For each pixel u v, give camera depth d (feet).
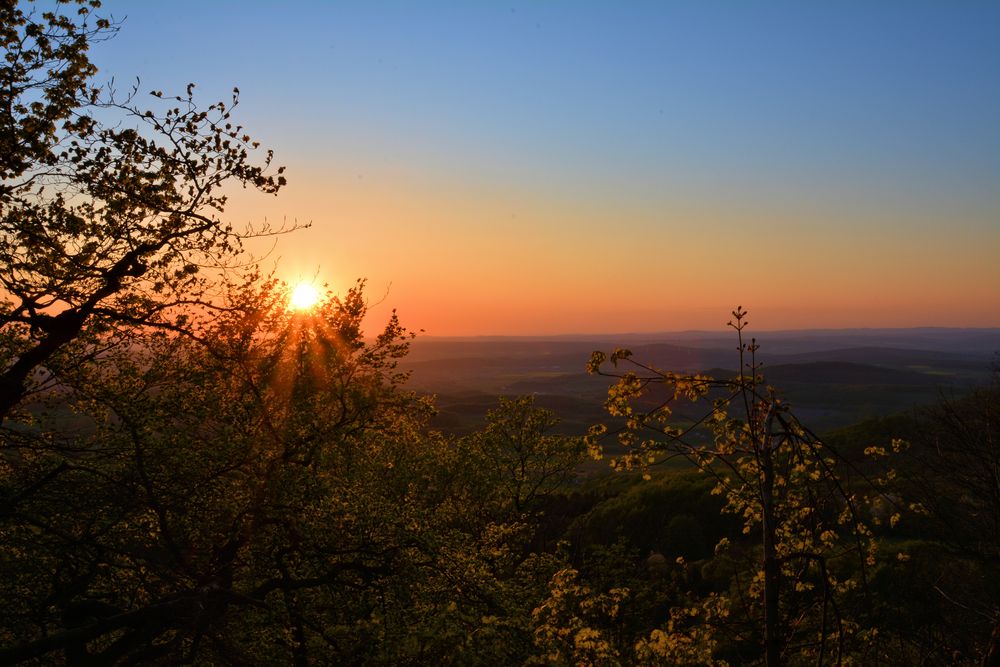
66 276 35.83
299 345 55.52
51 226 35.24
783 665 33.37
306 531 56.18
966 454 60.29
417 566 59.93
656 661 32.01
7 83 32.53
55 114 33.68
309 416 54.24
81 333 42.22
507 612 58.18
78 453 48.55
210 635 41.06
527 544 108.17
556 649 34.24
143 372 50.93
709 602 35.06
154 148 36.06
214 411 54.24
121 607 51.93
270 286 50.16
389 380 59.31
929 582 52.44
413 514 64.34
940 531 57.41
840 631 21.65
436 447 93.09
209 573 45.85
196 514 52.37
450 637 51.60
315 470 57.72
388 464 77.71
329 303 56.95
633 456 29.32
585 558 84.12
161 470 50.62
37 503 45.68
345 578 61.46
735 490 35.42
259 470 53.11
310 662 57.00
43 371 42.93
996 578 52.06
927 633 45.47
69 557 48.08
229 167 37.52
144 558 43.04
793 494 35.14
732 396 27.48
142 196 36.27
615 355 28.02
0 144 32.35
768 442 25.93
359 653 55.06
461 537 70.38
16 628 47.09
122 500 44.14
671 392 27.73
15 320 35.06
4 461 45.09
